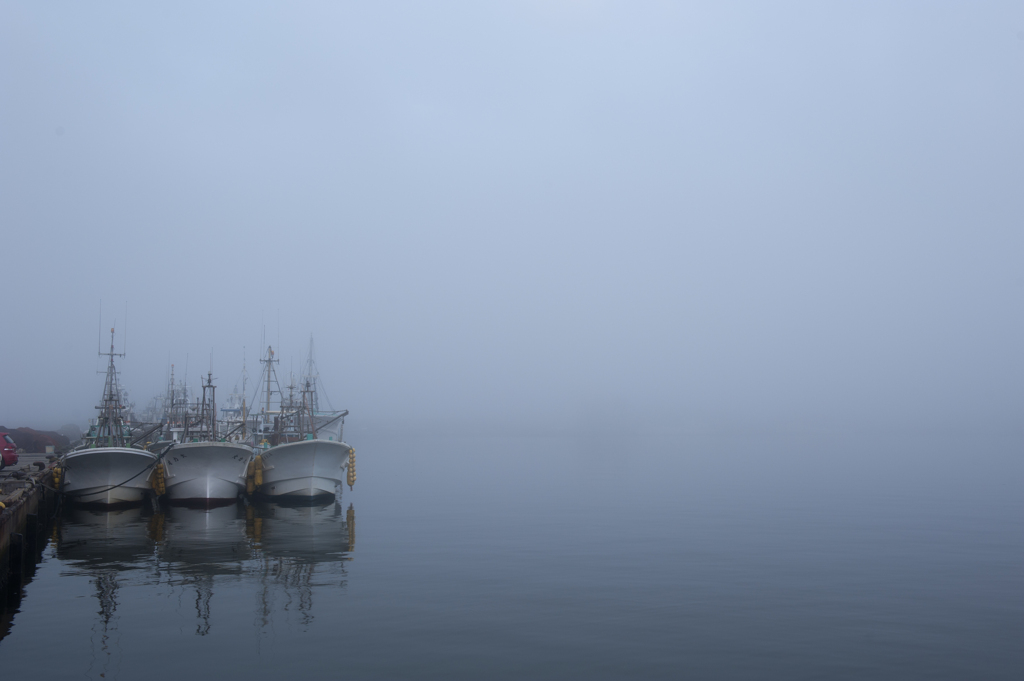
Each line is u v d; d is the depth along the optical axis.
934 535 30.69
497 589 20.92
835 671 14.65
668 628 17.25
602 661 15.12
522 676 14.32
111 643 16.20
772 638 16.53
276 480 42.66
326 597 20.02
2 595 20.25
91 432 42.38
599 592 20.56
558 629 17.17
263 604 19.30
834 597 20.05
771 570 23.50
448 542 29.02
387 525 33.97
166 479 40.88
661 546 28.02
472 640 16.39
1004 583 21.72
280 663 14.97
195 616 18.23
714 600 19.70
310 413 49.25
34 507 30.17
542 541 29.20
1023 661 15.18
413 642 16.27
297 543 28.75
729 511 39.25
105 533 31.38
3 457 41.34
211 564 24.50
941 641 16.36
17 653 15.57
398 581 21.94
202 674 14.39
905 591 20.72
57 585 21.48
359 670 14.59
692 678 14.28
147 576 22.66
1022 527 33.06
